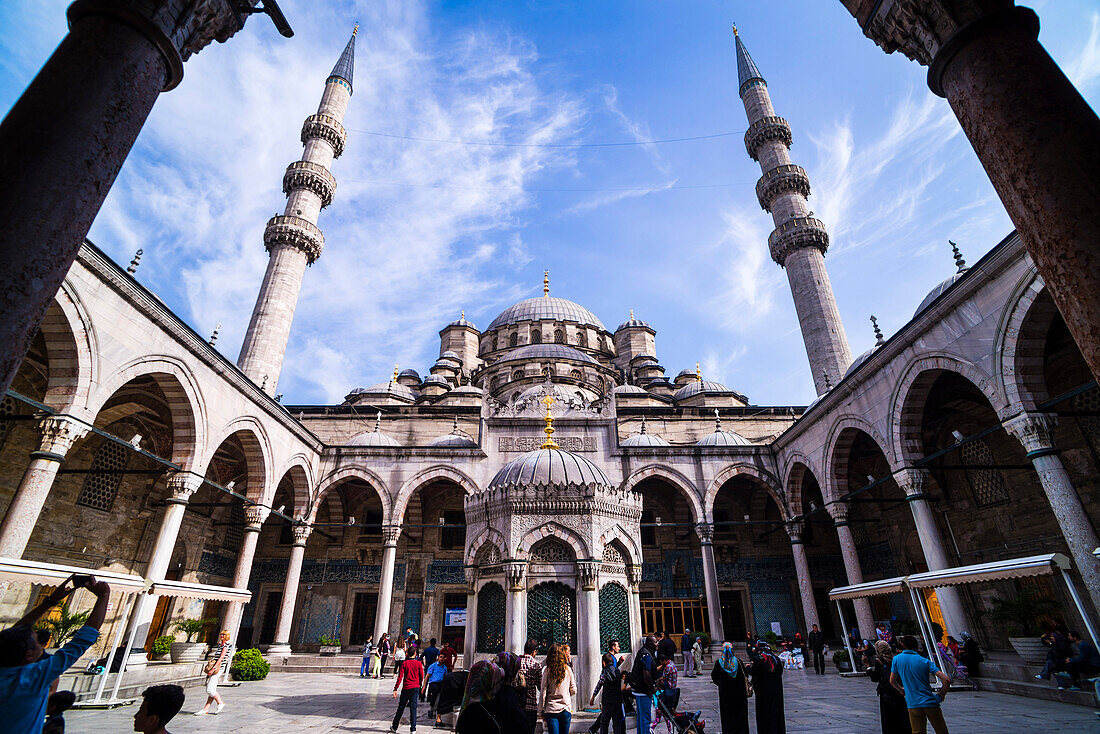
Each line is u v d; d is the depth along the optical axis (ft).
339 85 138.62
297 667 72.90
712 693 49.73
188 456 57.00
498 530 39.06
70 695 17.11
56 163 10.62
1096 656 38.24
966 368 48.78
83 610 63.00
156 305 50.65
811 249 116.06
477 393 127.95
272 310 106.83
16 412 56.08
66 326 43.04
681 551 95.50
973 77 12.41
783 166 125.80
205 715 39.75
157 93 13.41
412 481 85.46
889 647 27.45
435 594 91.76
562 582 37.42
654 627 89.81
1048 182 10.48
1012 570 40.45
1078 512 39.63
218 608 88.07
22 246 9.78
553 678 26.86
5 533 38.58
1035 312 43.21
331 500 96.78
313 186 121.19
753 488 97.04
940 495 73.72
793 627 91.35
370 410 113.80
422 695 46.96
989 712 35.88
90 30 12.44
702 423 112.47
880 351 59.21
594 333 173.27
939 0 13.74
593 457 87.71
